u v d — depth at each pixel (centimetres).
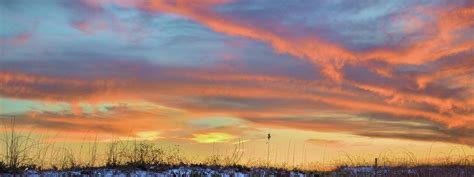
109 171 1620
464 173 1808
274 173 1792
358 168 1989
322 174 1827
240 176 1686
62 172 1575
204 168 1778
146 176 1579
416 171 1834
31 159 1616
